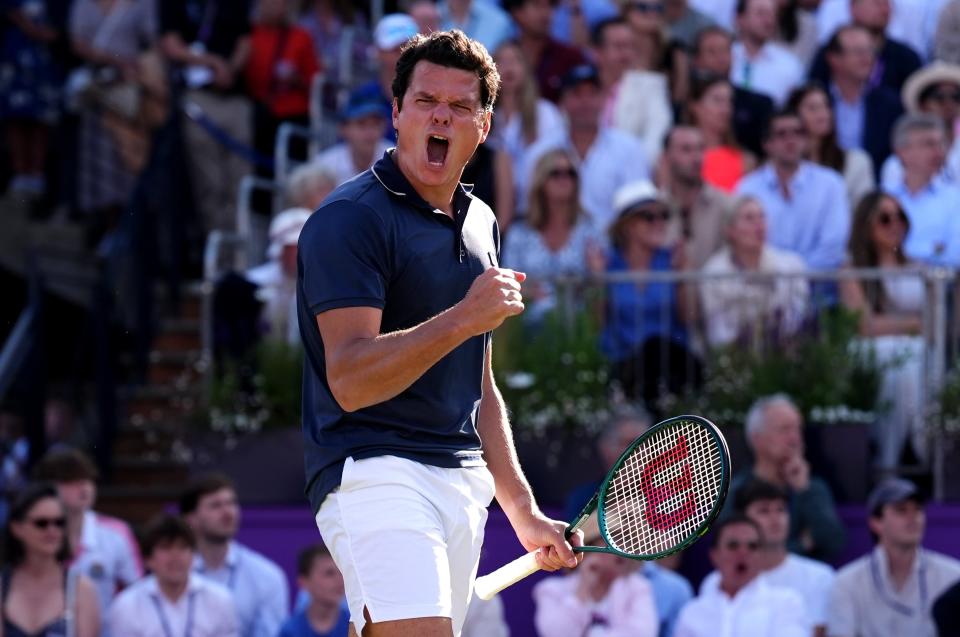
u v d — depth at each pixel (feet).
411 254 41.83
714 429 42.83
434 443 42.83
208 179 136.87
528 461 98.27
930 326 97.91
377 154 120.88
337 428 42.57
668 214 105.91
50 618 81.76
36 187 145.48
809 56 135.85
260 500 101.45
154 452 114.21
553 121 122.52
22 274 139.03
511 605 93.97
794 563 87.15
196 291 126.82
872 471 98.53
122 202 141.79
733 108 123.44
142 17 142.72
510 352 99.50
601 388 98.68
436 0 142.72
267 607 90.33
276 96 139.33
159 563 83.87
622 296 102.01
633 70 128.16
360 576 41.42
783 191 112.88
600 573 84.48
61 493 88.48
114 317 117.70
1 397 106.73
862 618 86.33
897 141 112.88
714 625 83.20
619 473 44.93
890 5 132.05
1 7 145.28
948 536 92.99
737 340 99.71
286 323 106.52
